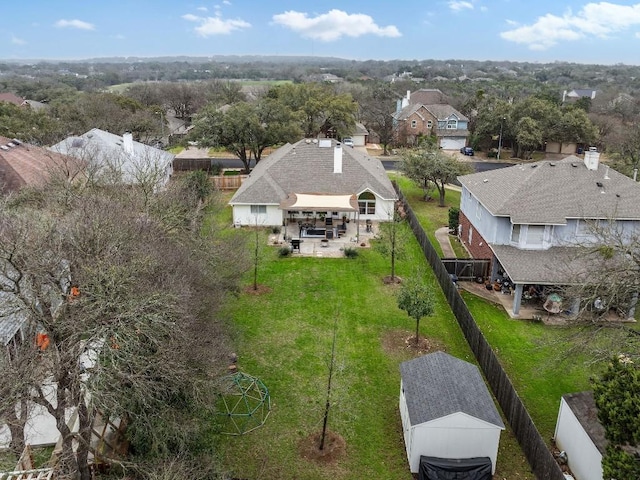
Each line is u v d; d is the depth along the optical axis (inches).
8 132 2691.9
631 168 2549.2
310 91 3865.7
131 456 744.3
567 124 3567.9
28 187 1398.9
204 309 923.4
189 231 1218.6
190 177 1956.2
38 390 645.9
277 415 947.3
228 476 751.7
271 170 2129.7
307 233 1907.0
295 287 1498.5
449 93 6387.8
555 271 1307.8
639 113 4603.8
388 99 5374.0
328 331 1252.5
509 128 3634.4
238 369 1083.3
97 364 657.6
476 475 787.4
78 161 1761.8
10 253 652.7
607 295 962.7
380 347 1186.6
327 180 2094.0
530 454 837.8
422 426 799.1
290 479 808.3
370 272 1617.9
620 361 754.2
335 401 963.3
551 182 1488.7
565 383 1066.7
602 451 741.3
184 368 727.7
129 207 1119.0
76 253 754.8
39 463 788.0
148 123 3604.8
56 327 665.6
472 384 885.8
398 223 1744.6
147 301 700.7
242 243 1381.6
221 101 5324.8
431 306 1151.6
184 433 701.3
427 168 2295.8
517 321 1323.8
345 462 846.5
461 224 1884.8
